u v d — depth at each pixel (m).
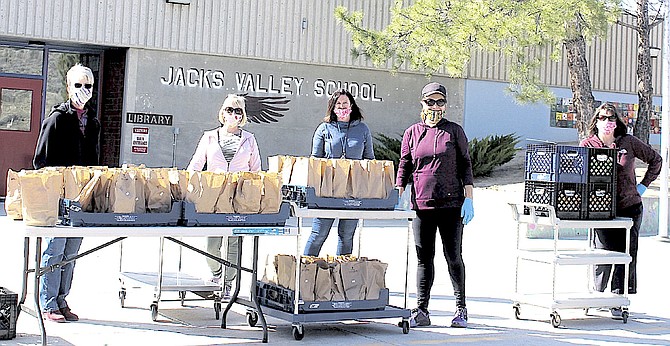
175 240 6.12
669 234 15.35
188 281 7.27
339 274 6.59
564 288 8.95
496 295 8.60
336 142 7.62
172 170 6.14
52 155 6.60
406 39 16.70
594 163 7.55
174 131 18.31
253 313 6.72
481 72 21.72
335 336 6.53
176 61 18.28
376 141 20.45
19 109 17.70
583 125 17.81
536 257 7.43
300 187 6.55
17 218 5.89
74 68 6.72
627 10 19.23
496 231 14.56
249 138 7.44
